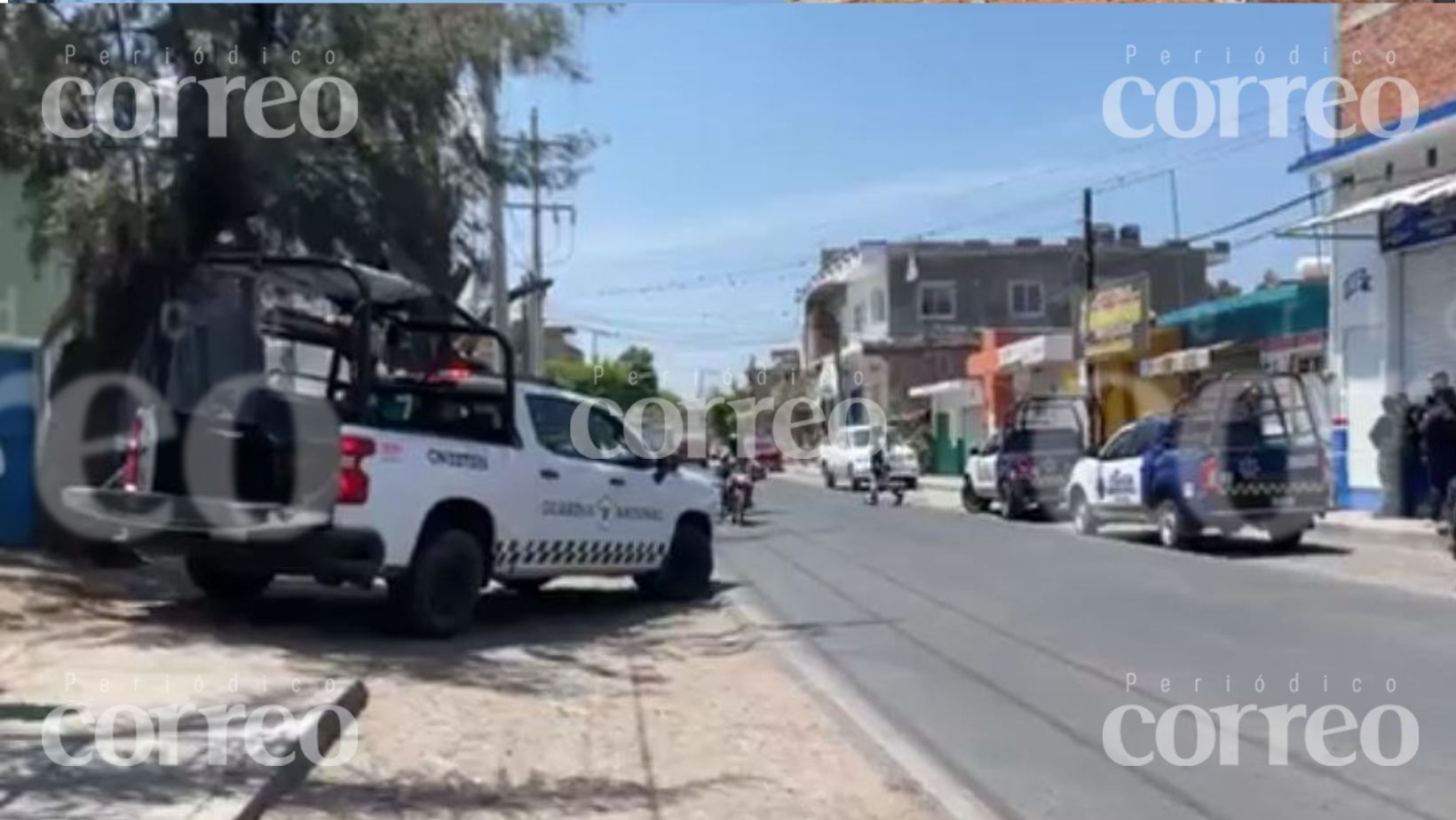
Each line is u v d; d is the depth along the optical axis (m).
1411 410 23.12
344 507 10.87
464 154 15.48
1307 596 14.78
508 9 14.55
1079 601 14.71
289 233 14.66
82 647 10.03
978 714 9.35
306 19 13.50
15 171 13.52
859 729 8.97
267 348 12.18
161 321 11.95
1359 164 24.66
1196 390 22.73
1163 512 20.89
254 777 6.61
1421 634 12.19
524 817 6.73
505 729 8.62
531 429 13.01
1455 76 22.98
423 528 11.58
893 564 18.84
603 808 6.98
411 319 12.95
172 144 13.15
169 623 11.45
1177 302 57.72
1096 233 58.31
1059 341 41.56
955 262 60.94
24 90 12.46
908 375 59.84
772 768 7.93
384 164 14.59
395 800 6.86
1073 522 24.73
